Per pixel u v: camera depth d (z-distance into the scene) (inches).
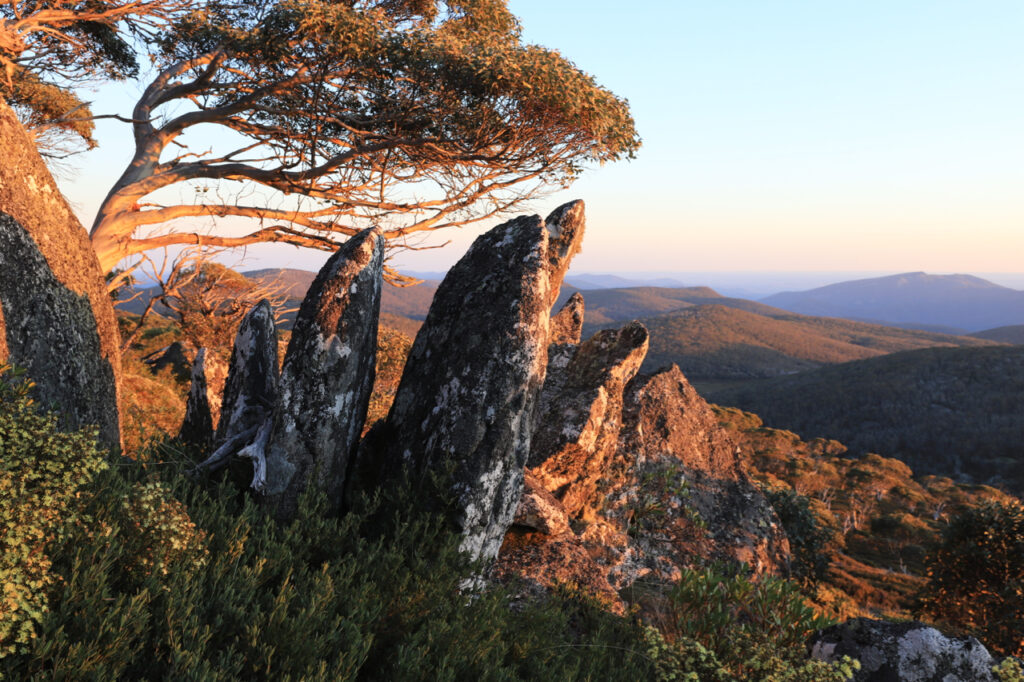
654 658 204.4
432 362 254.1
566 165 490.9
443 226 535.2
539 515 300.2
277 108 467.5
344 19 398.6
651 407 488.7
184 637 115.0
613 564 365.1
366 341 242.8
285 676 112.3
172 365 738.2
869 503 3646.7
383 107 456.8
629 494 431.8
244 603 134.0
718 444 505.7
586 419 381.7
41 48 545.0
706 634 222.4
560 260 329.1
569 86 416.8
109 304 303.0
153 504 142.0
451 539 203.2
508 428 232.1
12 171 250.2
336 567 170.1
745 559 411.2
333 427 221.8
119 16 494.3
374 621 152.8
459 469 223.5
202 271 724.7
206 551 146.4
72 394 254.8
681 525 424.2
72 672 98.0
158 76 548.7
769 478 2178.9
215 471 223.9
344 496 234.5
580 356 446.9
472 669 152.1
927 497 4010.8
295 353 217.6
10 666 96.0
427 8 578.9
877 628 240.1
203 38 468.1
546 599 259.0
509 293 249.3
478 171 497.4
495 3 600.4
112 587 126.4
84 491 133.1
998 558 768.3
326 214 517.3
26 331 238.7
